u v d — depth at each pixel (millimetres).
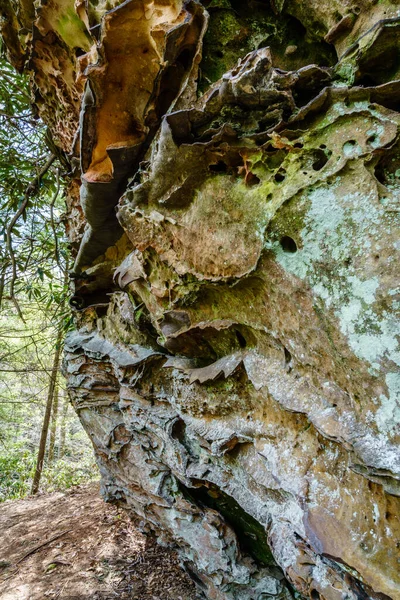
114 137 1787
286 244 1215
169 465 2258
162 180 1537
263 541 2088
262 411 1613
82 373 3129
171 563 3197
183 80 1568
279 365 1442
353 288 1026
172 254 1680
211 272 1506
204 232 1482
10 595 3061
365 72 1191
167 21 1411
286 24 1492
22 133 3889
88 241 2502
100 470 3355
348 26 1260
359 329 1014
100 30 1473
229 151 1322
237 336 1705
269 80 1218
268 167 1271
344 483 1194
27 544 3963
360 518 1116
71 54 2258
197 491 2334
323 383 1204
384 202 1022
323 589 1293
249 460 1693
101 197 1991
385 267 977
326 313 1091
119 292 2615
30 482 7789
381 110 1071
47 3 2025
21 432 10422
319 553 1168
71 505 4918
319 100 1146
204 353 1971
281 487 1368
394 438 944
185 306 1812
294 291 1181
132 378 2387
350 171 1078
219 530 2129
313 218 1110
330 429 1107
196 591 2762
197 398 1922
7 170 3629
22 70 2824
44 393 10016
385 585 1005
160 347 2391
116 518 4188
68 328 4164
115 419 2975
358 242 1030
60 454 10883
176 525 2381
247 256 1316
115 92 1639
